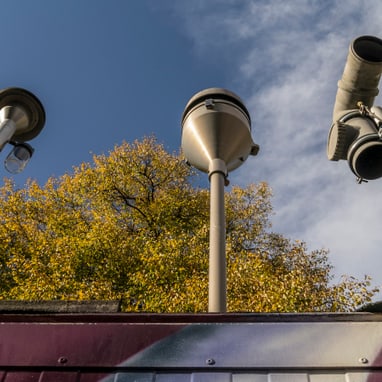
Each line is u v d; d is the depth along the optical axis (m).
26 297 12.10
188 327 2.07
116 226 16.86
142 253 14.46
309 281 11.62
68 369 1.99
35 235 17.14
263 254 13.98
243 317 2.09
